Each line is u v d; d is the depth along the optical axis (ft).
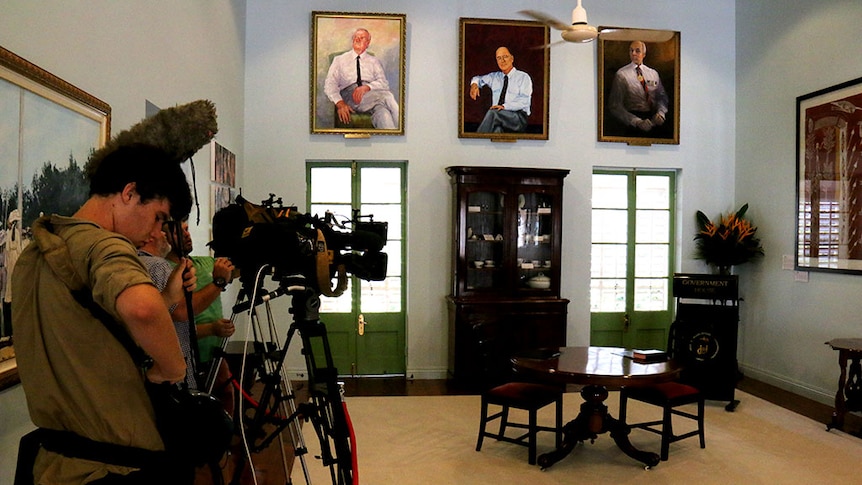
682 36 22.18
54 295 4.31
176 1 12.87
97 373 4.36
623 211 22.49
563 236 21.68
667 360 13.61
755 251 20.76
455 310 19.74
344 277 7.41
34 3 7.20
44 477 4.30
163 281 6.26
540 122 21.27
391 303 21.31
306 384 19.69
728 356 17.40
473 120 21.01
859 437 15.05
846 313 17.51
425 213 20.99
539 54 21.22
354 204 21.15
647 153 22.09
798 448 14.25
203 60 15.01
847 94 17.51
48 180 7.38
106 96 9.32
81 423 4.33
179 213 5.05
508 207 20.11
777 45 20.36
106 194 4.72
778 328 20.26
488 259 20.40
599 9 21.75
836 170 17.87
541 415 16.57
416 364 20.99
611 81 21.63
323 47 20.48
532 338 19.93
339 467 7.20
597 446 14.44
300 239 6.99
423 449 14.03
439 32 20.99
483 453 13.79
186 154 6.97
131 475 4.38
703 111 22.35
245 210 7.29
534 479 12.37
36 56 7.25
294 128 20.61
